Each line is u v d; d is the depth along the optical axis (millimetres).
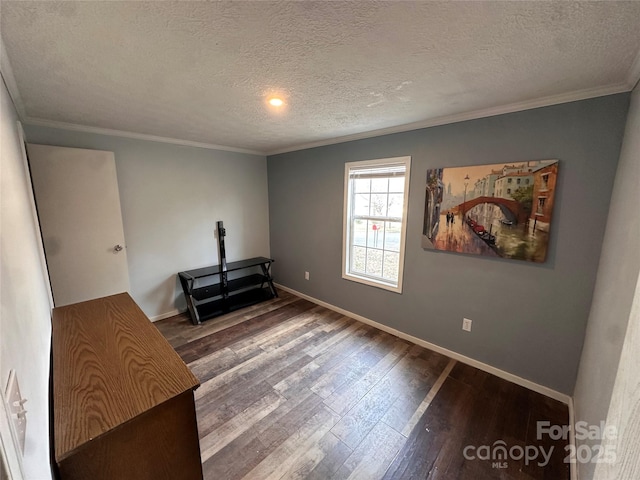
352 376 2264
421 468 1510
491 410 1904
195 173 3455
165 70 1435
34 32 1073
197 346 2723
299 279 4027
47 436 816
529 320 2061
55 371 1090
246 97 1828
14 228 951
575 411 1735
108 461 850
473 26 1059
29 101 1847
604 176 1673
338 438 1689
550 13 973
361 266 3270
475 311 2330
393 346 2725
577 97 1704
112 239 2760
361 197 3168
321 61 1349
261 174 4195
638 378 725
